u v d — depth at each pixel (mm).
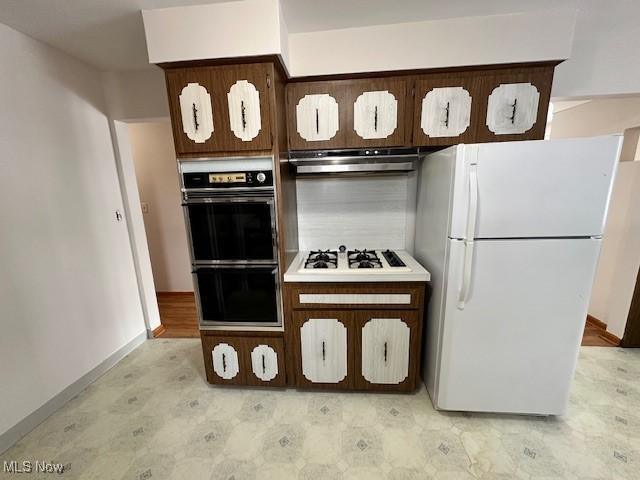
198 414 1813
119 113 2332
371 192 2287
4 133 1601
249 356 1938
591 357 2275
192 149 1688
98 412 1841
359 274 1740
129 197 2510
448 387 1682
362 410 1809
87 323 2104
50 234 1847
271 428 1693
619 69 1941
